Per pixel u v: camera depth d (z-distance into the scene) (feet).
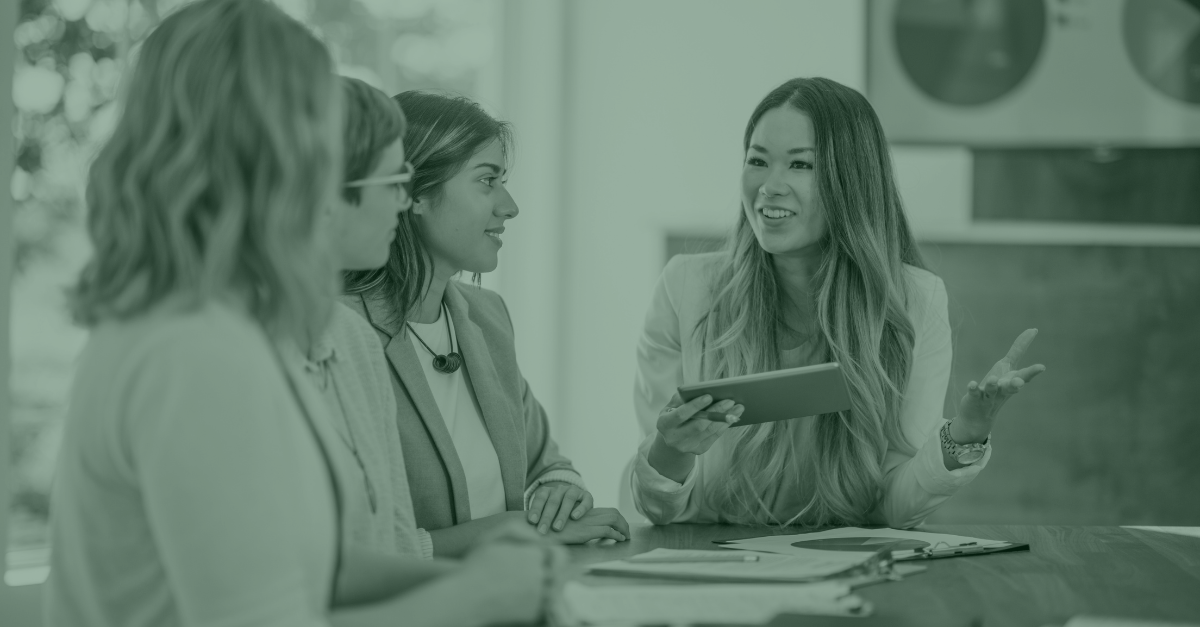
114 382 2.74
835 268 6.35
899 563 4.54
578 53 13.01
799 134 6.23
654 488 5.99
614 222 12.86
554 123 12.85
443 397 5.58
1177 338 11.12
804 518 6.26
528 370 12.84
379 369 4.81
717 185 12.60
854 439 6.17
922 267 6.89
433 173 5.39
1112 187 11.57
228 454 2.65
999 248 11.41
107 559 2.84
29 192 8.78
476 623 3.03
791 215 6.23
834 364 4.86
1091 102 11.59
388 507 4.43
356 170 4.04
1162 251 11.18
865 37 11.98
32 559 8.32
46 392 8.83
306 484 2.94
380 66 12.37
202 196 2.85
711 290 6.84
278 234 2.91
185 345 2.70
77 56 9.14
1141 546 5.11
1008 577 4.21
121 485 2.79
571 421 12.91
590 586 3.73
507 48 13.01
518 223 12.96
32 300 8.78
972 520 11.33
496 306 6.26
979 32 11.75
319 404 3.34
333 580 3.30
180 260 2.80
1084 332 11.26
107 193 2.90
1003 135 11.72
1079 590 3.94
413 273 5.42
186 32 2.96
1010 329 11.38
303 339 3.66
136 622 2.85
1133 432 11.14
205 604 2.60
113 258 2.86
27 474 8.67
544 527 5.28
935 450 5.74
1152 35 11.47
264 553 2.66
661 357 6.95
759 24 12.48
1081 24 11.60
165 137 2.88
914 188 11.84
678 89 12.72
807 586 3.68
